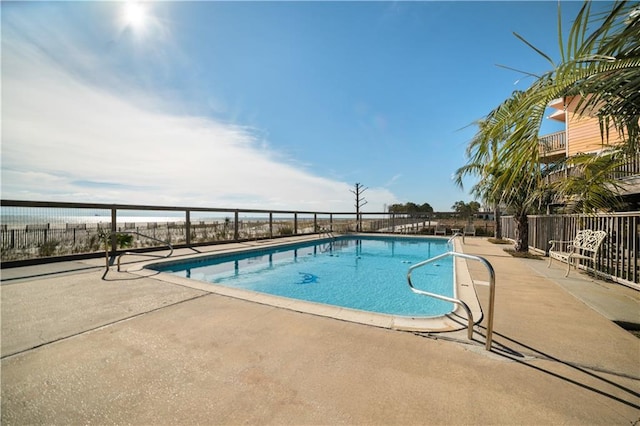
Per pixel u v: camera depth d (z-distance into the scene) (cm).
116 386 170
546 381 175
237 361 199
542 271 530
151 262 569
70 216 596
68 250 654
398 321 274
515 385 171
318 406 152
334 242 1255
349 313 296
